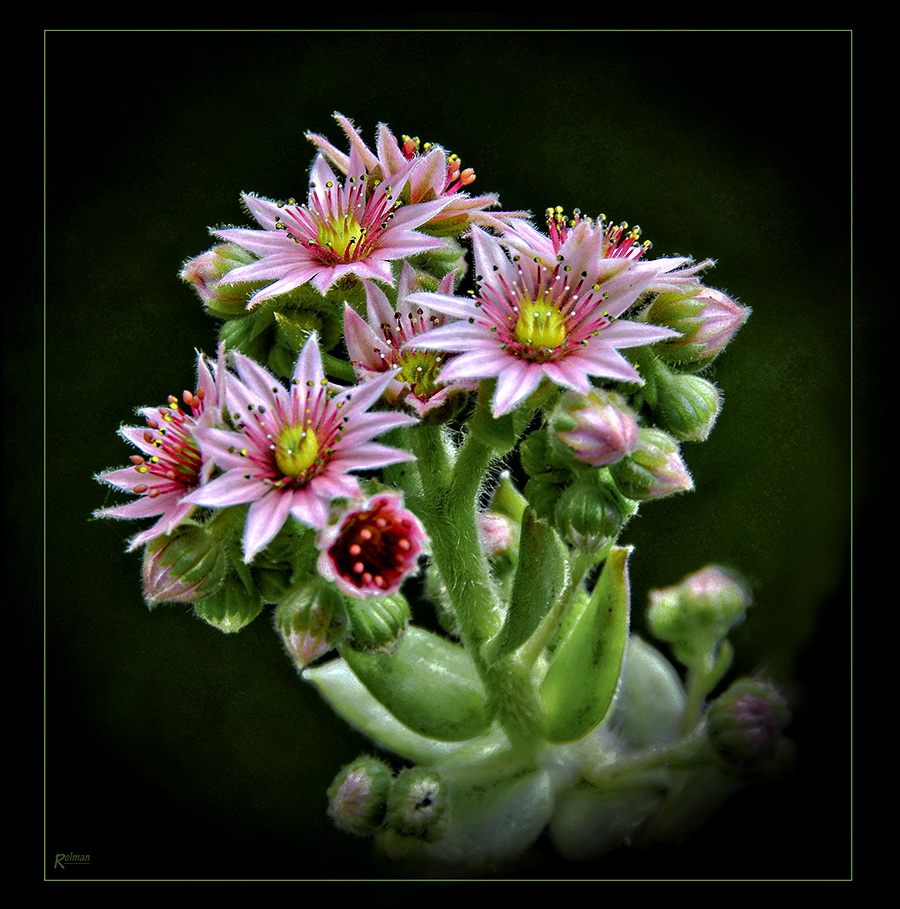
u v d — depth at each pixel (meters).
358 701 0.39
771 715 0.37
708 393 0.36
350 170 0.37
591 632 0.37
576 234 0.36
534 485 0.36
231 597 0.36
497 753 0.38
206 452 0.35
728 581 0.39
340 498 0.35
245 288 0.37
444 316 0.36
